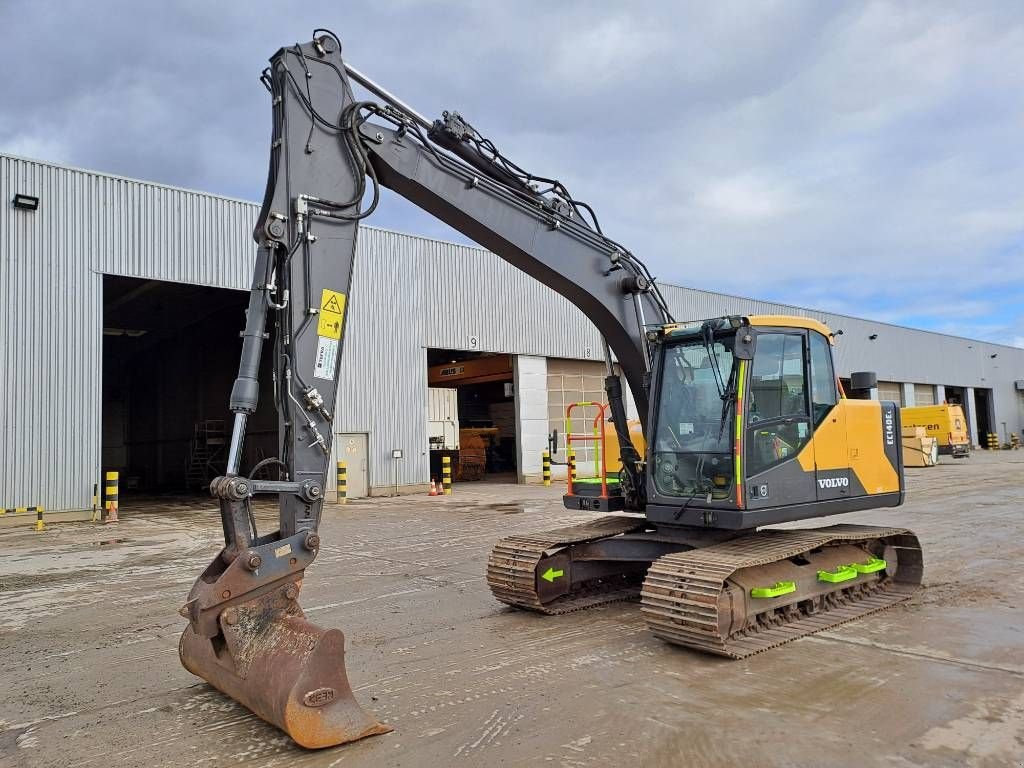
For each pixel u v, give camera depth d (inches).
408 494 812.6
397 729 166.6
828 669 203.0
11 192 580.4
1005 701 178.1
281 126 189.3
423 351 844.0
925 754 149.3
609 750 153.1
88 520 603.5
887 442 287.9
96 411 612.1
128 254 633.6
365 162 200.4
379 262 813.2
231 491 161.8
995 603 277.1
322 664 158.6
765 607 232.2
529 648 227.9
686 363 253.6
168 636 253.8
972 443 1919.3
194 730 169.6
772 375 246.1
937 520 507.2
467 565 375.2
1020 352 2193.7
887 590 292.8
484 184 229.3
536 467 956.0
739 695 183.8
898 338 1694.1
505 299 933.2
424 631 250.8
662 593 220.1
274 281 185.3
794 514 243.4
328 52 198.7
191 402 1161.4
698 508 238.5
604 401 1060.5
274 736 164.9
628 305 270.8
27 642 248.1
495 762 148.6
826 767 144.0
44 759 156.4
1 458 567.8
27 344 582.2
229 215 690.8
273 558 165.9
